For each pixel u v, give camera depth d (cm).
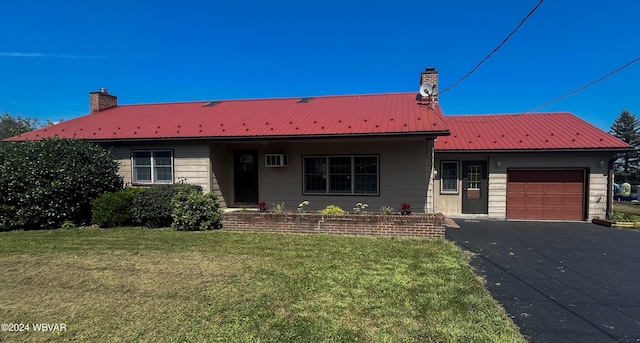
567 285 475
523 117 1394
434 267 535
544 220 1133
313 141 1064
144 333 330
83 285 457
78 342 316
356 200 1097
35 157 905
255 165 1175
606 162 1101
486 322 354
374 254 611
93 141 1136
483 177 1195
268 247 666
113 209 908
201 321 352
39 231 861
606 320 367
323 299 407
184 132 1105
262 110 1317
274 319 356
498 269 549
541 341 322
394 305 392
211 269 523
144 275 496
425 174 1056
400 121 1013
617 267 566
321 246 673
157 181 1127
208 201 881
